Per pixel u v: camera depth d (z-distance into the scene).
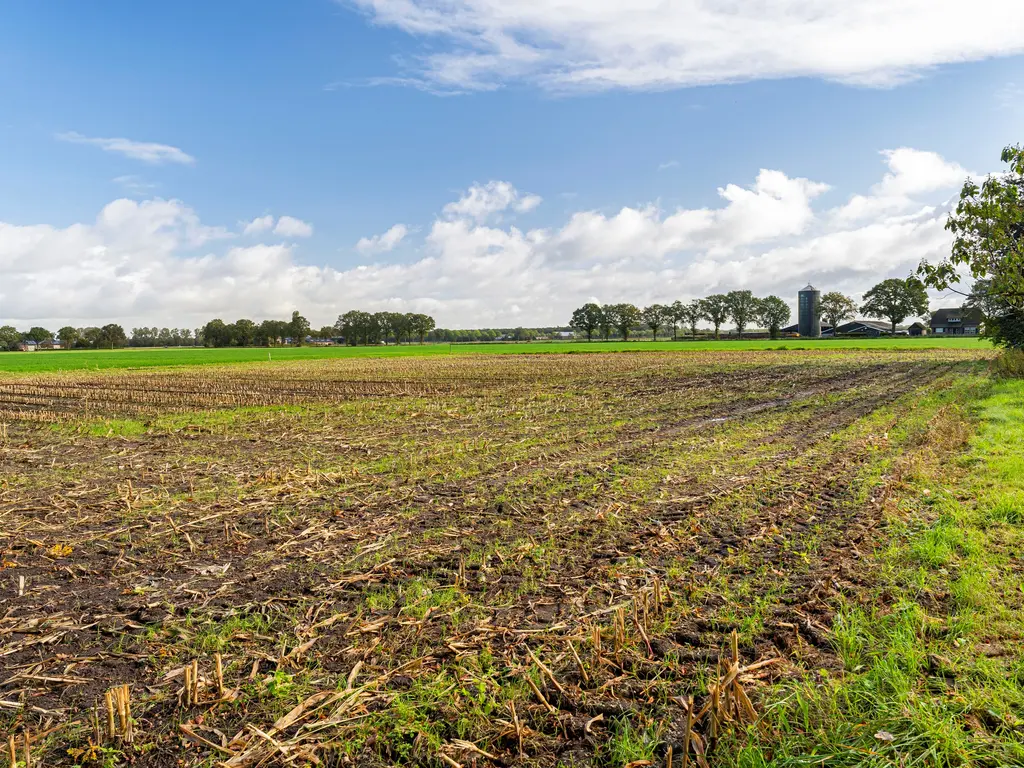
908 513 7.82
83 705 4.41
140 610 5.90
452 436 15.79
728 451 12.71
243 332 173.38
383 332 174.50
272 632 5.39
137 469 12.36
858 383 27.81
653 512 8.50
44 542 7.89
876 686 4.20
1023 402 16.42
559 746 3.88
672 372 38.22
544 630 5.24
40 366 61.75
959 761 3.53
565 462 12.08
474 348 106.50
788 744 3.68
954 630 4.88
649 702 4.22
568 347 104.38
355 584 6.39
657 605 5.45
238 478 11.31
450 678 4.57
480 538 7.68
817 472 10.45
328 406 23.27
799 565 6.37
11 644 5.28
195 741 3.96
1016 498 7.77
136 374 47.69
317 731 4.05
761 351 71.94
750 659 4.70
